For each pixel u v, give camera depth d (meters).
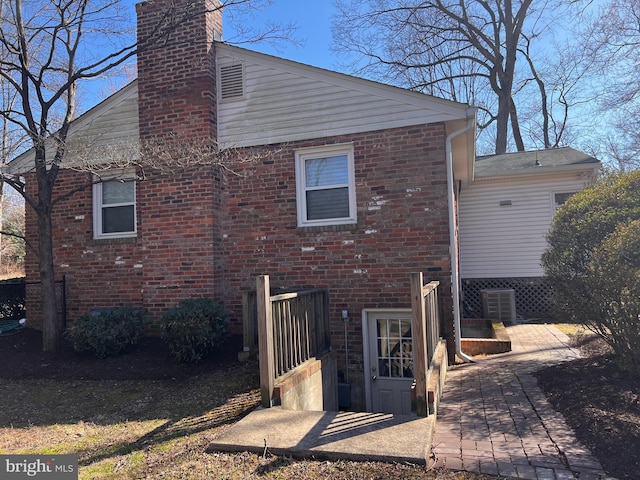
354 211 7.52
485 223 12.76
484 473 3.26
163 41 8.28
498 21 21.47
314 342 6.32
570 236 5.83
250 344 6.75
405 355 7.34
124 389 5.93
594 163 11.63
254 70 8.09
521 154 14.45
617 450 3.57
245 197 8.02
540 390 5.31
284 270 7.77
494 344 7.59
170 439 4.15
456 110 7.07
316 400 5.90
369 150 7.43
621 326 4.83
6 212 29.89
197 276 7.86
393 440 3.72
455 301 7.12
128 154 7.82
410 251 7.19
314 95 7.74
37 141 7.35
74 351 7.43
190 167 7.41
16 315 10.09
